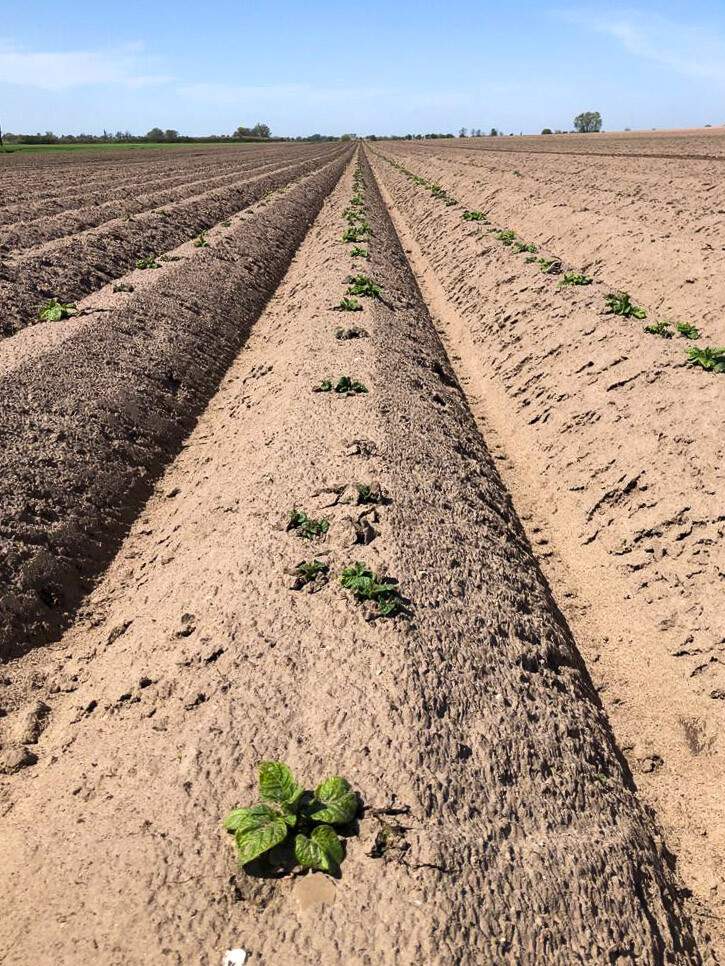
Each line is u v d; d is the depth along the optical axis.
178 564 7.24
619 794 4.95
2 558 6.79
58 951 3.56
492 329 14.29
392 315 14.03
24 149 76.25
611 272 15.81
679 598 6.80
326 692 4.94
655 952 3.91
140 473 9.41
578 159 39.62
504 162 43.72
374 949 3.45
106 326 12.18
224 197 30.03
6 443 8.24
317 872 3.82
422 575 6.24
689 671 6.15
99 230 19.70
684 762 5.48
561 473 9.30
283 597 5.94
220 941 3.53
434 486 7.98
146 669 5.59
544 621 6.48
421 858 3.85
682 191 21.81
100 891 3.81
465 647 5.55
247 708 4.89
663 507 7.71
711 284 12.89
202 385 12.45
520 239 20.83
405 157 68.19
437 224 25.77
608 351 10.73
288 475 7.98
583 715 5.52
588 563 7.83
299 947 3.48
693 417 8.51
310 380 10.53
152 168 48.41
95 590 7.33
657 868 4.53
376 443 8.43
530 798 4.50
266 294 18.69
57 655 6.32
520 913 3.76
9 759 5.04
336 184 46.84
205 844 3.98
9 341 11.35
